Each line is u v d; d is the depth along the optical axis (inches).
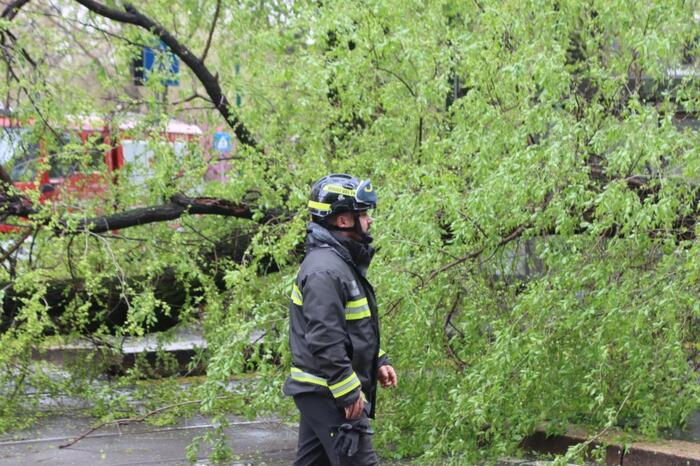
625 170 274.1
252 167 347.9
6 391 389.4
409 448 295.9
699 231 266.4
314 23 344.8
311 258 196.7
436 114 358.9
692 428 319.9
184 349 458.9
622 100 319.0
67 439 337.1
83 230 358.3
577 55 361.1
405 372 296.4
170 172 358.6
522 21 319.3
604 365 270.4
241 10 378.0
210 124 413.7
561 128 274.8
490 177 278.5
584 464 281.1
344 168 349.4
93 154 378.9
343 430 189.5
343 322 190.5
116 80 404.5
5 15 379.9
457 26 357.4
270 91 376.8
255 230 383.6
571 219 272.7
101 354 398.9
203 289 374.9
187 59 379.2
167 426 361.4
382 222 289.7
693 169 261.9
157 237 387.9
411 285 277.3
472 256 291.7
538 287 271.4
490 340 301.3
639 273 281.1
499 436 275.0
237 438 341.7
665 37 293.9
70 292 377.7
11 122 384.2
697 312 256.7
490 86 322.7
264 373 294.8
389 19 347.9
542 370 280.2
